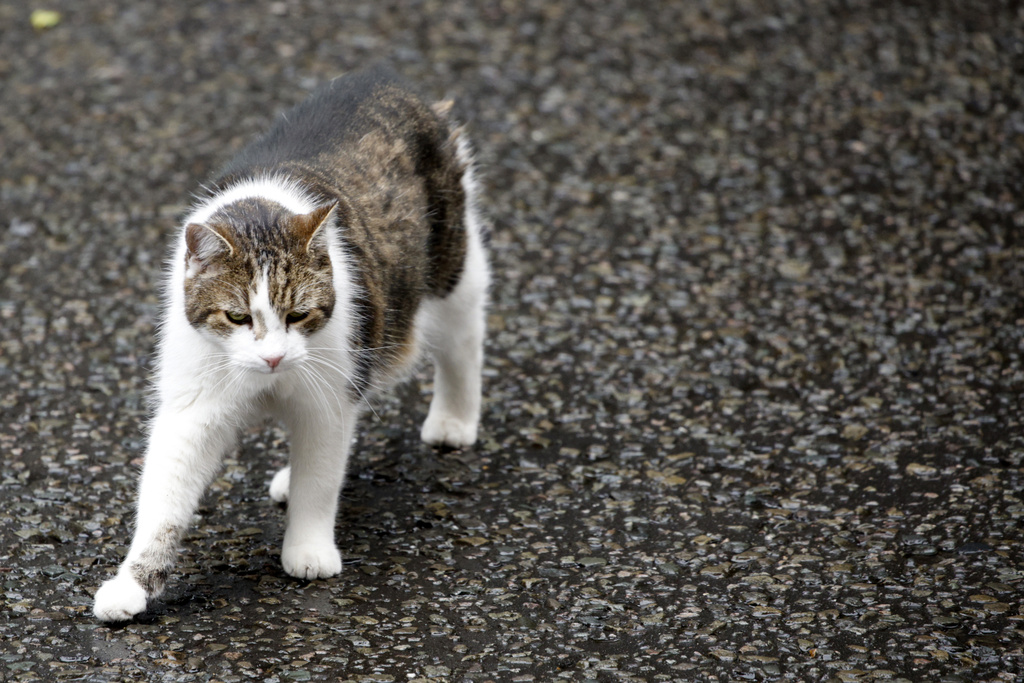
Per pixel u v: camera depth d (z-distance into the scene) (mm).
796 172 13594
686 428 9547
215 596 7434
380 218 7926
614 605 7422
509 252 12258
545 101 14969
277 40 16266
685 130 14445
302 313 7031
